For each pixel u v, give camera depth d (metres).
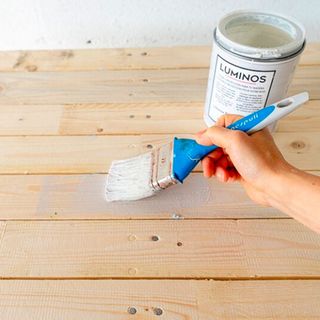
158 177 0.55
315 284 0.49
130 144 0.66
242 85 0.59
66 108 0.73
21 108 0.72
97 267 0.50
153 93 0.76
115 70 0.81
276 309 0.46
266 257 0.51
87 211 0.57
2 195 0.59
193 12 0.91
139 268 0.50
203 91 0.76
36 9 0.90
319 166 0.62
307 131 0.68
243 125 0.49
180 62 0.83
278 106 0.48
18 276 0.50
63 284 0.49
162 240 0.53
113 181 0.59
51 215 0.56
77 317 0.46
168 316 0.46
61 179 0.61
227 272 0.50
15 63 0.83
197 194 0.59
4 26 0.94
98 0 0.88
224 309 0.46
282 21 0.63
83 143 0.66
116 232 0.54
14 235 0.54
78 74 0.80
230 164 0.57
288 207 0.47
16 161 0.63
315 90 0.75
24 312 0.47
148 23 0.93
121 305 0.47
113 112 0.72
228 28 0.63
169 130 0.69
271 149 0.48
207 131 0.50
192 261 0.51
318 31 0.93
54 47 0.98
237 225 0.55
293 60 0.57
